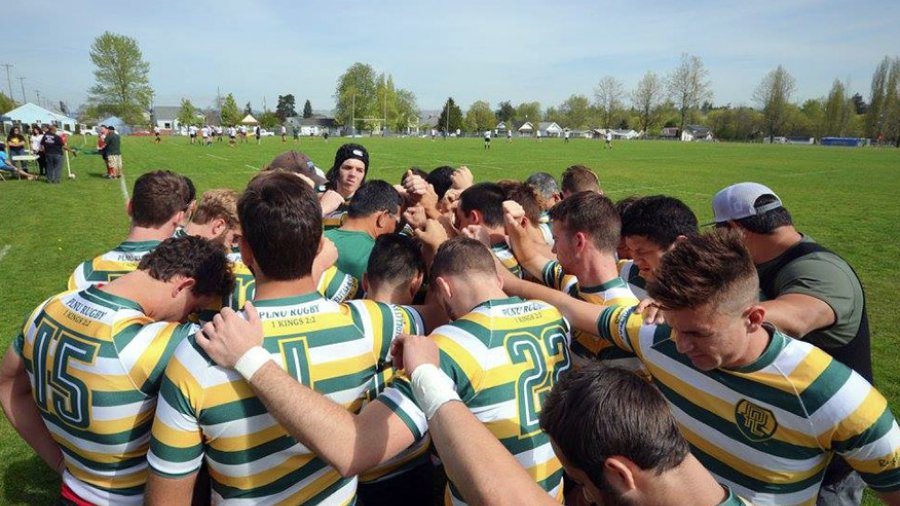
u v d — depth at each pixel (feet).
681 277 5.56
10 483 12.12
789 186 72.64
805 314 7.68
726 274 5.42
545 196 18.08
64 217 40.91
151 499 5.73
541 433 6.64
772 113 311.06
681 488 4.14
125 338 6.21
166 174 10.54
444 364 6.08
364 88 368.27
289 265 5.98
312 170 19.57
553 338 7.16
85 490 6.63
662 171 92.79
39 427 7.41
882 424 5.69
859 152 179.32
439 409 5.10
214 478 6.02
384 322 6.74
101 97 300.61
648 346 7.03
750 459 6.28
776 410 5.98
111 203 47.47
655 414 4.12
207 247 7.22
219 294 7.33
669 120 380.78
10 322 20.54
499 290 7.43
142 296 6.70
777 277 8.68
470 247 7.50
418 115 405.80
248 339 5.41
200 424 5.61
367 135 335.47
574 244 8.45
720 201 9.23
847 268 8.33
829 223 45.03
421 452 8.97
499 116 483.51
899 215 49.08
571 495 7.59
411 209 10.76
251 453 5.76
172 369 5.58
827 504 7.88
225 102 343.05
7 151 62.23
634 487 4.10
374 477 8.61
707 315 5.58
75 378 6.21
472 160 110.01
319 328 6.08
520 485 4.51
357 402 6.35
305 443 5.29
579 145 203.92
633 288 10.61
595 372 4.49
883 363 18.58
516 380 6.51
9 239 33.83
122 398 6.17
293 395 5.28
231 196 11.25
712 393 6.42
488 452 4.71
